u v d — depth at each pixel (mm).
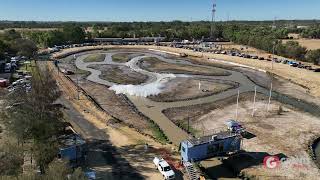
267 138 68062
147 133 69875
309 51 164625
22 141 47031
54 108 50375
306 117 81250
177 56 183750
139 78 123812
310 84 114750
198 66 151625
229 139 56469
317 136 69938
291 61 156250
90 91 102812
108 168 52938
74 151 53125
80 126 70750
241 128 69500
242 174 53781
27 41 157625
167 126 75250
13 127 46031
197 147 53438
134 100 95250
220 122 77188
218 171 55188
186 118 80250
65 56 177250
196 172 51469
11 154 37969
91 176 48000
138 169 52844
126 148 60656
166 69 142750
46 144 45844
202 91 104500
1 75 112375
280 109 84125
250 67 148125
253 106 89250
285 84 117375
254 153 61125
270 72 135875
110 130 69000
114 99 94812
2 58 139000
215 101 94062
